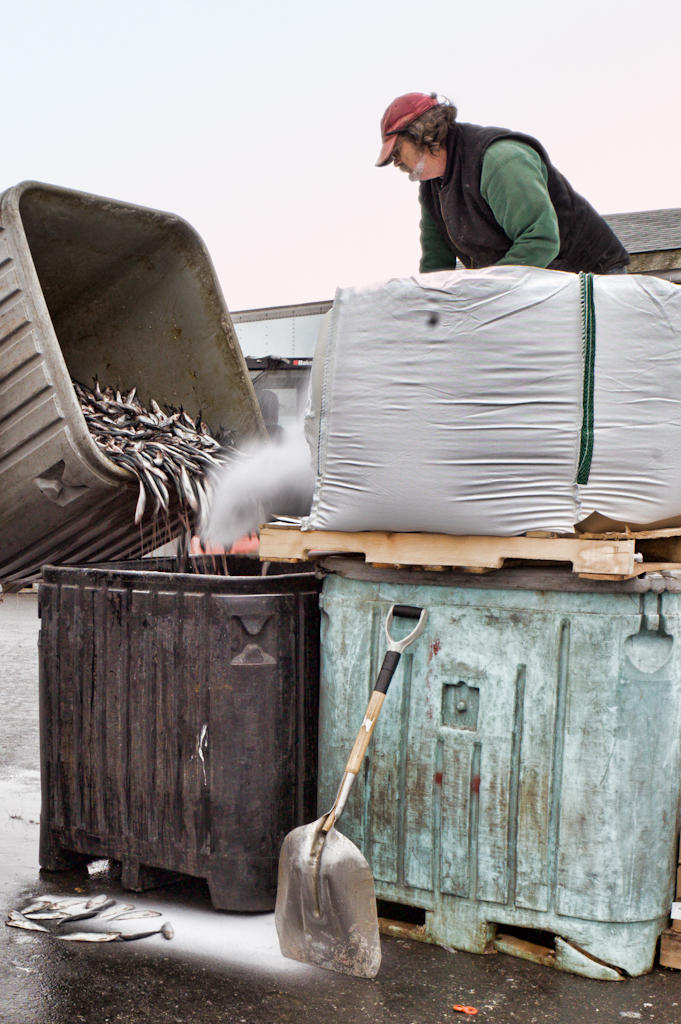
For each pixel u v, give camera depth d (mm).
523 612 2676
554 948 2768
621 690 2594
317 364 2809
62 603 3295
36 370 3301
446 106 3248
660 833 2678
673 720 2697
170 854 3064
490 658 2717
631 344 2496
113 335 4344
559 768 2650
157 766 3082
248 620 2926
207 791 2979
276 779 2986
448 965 2703
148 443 3691
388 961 2725
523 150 3162
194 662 2988
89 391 4195
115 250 4059
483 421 2564
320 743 3016
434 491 2621
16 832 3787
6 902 3102
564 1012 2443
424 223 3703
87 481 3312
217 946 2801
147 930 2881
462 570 2752
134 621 3115
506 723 2695
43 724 3355
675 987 2600
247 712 2932
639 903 2637
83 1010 2430
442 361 2580
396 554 2777
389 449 2656
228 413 4207
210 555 3822
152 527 3764
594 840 2609
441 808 2789
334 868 2633
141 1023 2371
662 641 2631
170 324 4238
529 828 2682
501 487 2576
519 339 2523
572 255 3455
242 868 2963
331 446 2748
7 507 3463
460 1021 2393
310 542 2916
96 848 3242
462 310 2551
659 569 2686
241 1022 2379
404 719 2838
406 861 2852
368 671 2896
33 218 3646
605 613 2592
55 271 4023
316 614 3104
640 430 2510
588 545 2512
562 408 2523
